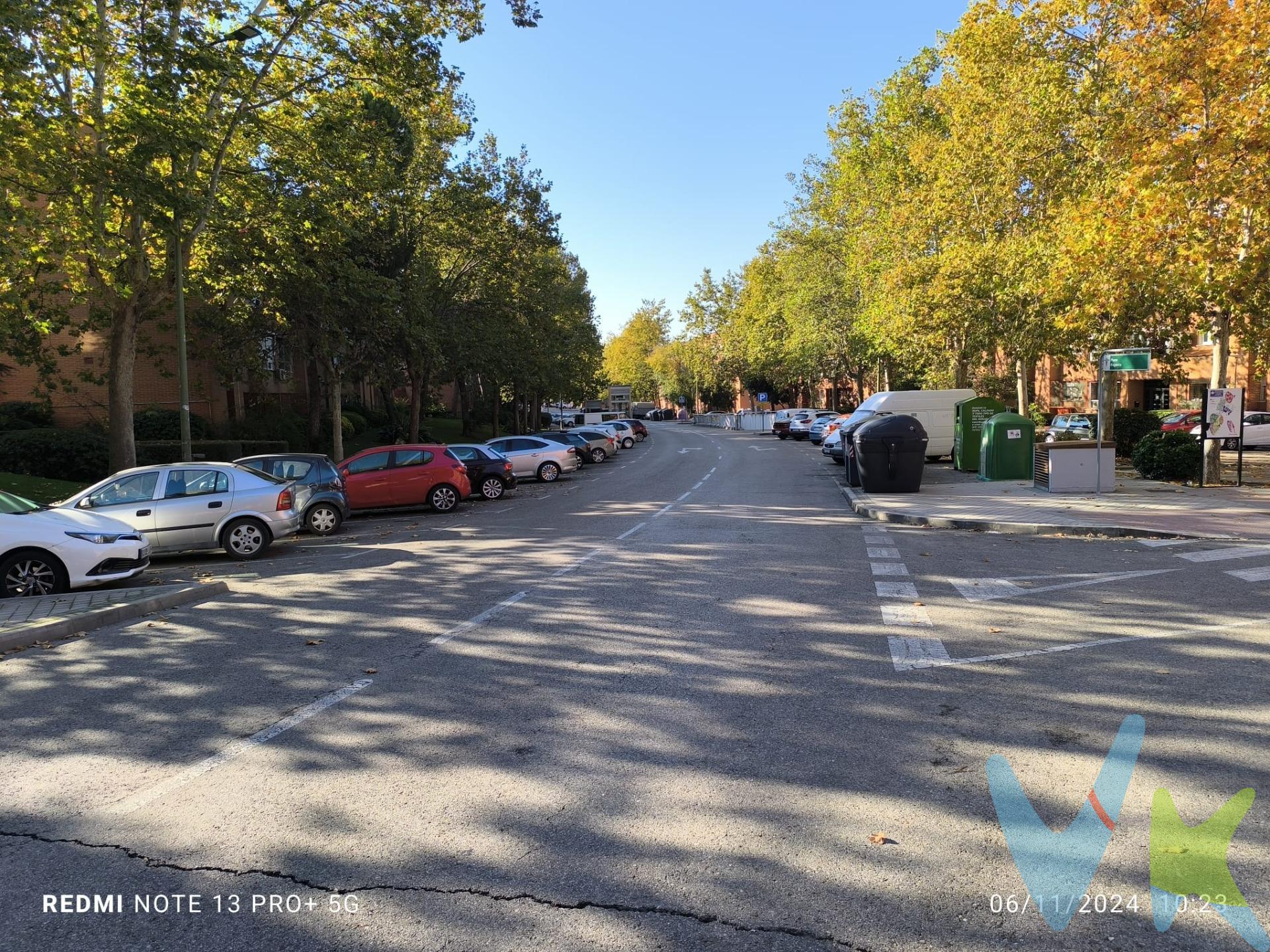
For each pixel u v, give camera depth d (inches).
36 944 118.3
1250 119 538.9
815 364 1978.3
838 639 264.5
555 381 1993.1
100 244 693.3
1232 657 237.1
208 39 673.0
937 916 119.9
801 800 156.1
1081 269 645.9
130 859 140.4
